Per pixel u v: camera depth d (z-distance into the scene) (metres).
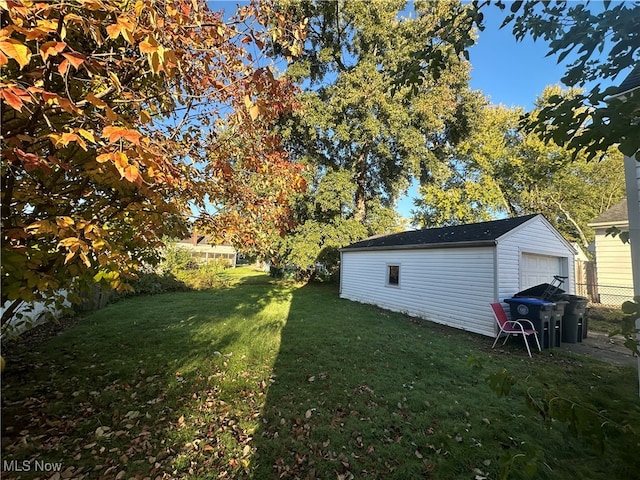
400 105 14.46
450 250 8.68
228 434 3.13
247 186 3.88
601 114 1.02
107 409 3.53
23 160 1.52
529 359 5.70
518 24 1.51
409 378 4.53
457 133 18.22
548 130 1.40
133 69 2.29
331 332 6.88
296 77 16.05
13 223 2.14
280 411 3.56
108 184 2.41
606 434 0.99
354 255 12.92
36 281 2.02
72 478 2.51
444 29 1.83
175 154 2.77
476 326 7.80
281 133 15.73
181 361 4.96
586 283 11.73
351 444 3.02
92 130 1.96
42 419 3.29
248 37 2.54
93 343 5.80
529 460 0.97
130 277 2.71
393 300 10.66
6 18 1.39
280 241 16.47
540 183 17.34
